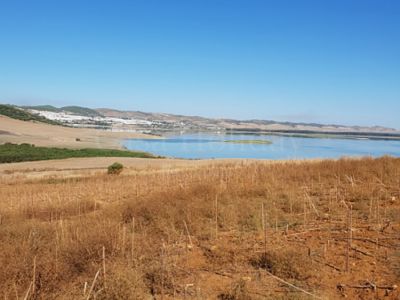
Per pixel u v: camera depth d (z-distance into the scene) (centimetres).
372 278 557
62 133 15588
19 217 1191
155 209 979
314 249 679
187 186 1425
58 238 745
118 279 527
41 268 582
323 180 1307
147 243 748
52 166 5803
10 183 3244
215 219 891
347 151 10150
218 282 584
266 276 593
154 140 17612
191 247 737
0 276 556
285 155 9231
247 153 10331
